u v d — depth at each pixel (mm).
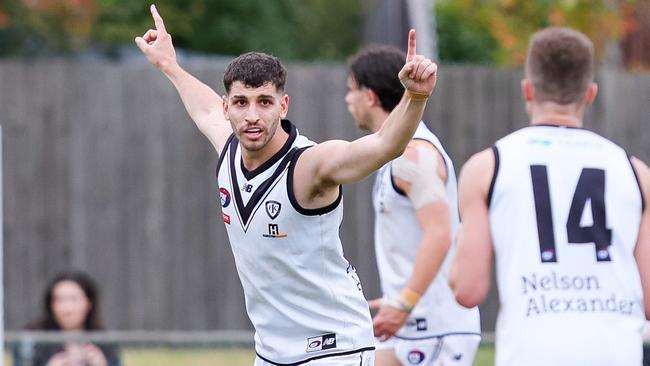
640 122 45625
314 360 18250
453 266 17812
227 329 44188
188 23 65938
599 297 16969
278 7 69000
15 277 43531
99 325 32688
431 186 21594
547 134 17656
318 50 71250
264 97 16750
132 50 62875
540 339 16797
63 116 43844
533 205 17203
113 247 43969
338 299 18078
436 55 59969
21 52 61312
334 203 17281
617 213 17281
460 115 45094
